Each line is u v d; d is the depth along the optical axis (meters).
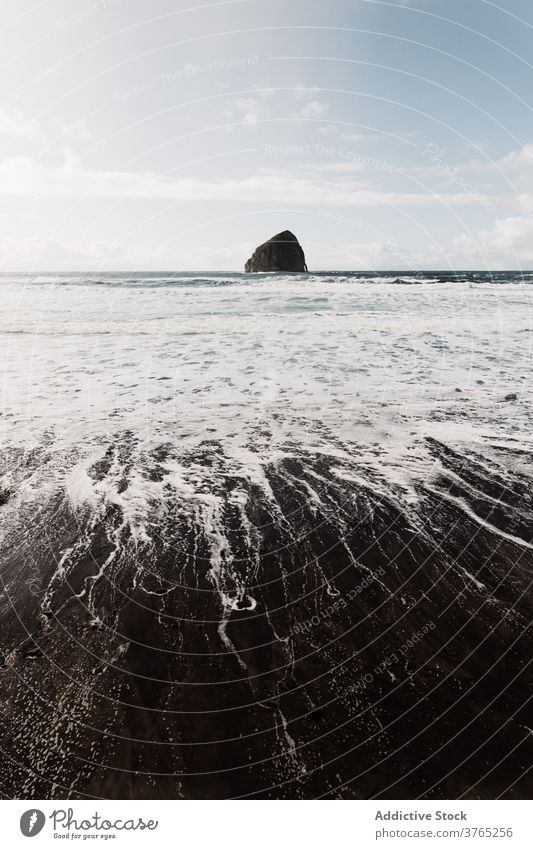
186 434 5.72
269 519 4.09
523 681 2.65
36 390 7.11
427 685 2.63
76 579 3.41
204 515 4.15
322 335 10.66
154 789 2.20
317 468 4.91
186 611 3.15
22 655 2.83
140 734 2.39
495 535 3.85
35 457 5.14
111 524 4.02
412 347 9.55
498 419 6.03
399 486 4.56
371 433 5.69
